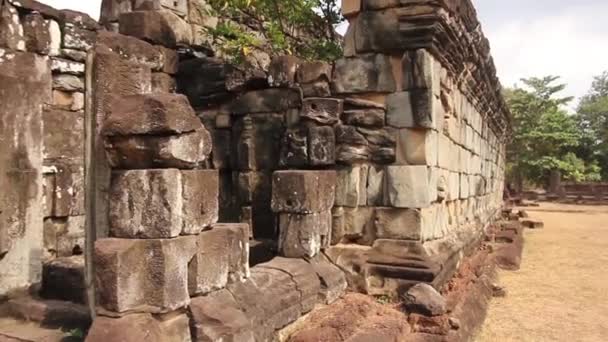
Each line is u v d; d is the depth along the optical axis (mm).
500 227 12602
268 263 4707
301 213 5035
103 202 3275
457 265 6402
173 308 2955
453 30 5637
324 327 4184
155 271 2916
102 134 3082
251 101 6121
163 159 2967
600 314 6184
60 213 5605
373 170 5562
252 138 6109
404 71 5398
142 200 2955
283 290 4172
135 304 2879
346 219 5625
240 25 8180
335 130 5625
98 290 2842
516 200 27266
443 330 4539
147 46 6074
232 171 6285
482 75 8289
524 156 35812
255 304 3756
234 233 3779
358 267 5293
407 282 5090
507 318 5969
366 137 5566
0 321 4129
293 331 4219
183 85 6582
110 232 3023
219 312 3242
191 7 7387
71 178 5746
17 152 4742
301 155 5609
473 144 9000
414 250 5289
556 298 6910
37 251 4871
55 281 4699
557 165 34469
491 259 8641
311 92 5781
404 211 5391
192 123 3092
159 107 2930
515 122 35938
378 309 4852
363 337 4098
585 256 10438
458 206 7496
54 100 5617
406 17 5309
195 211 3180
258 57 8016
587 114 43750
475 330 5270
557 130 35438
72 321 3998
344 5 5668
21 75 5055
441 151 6023
